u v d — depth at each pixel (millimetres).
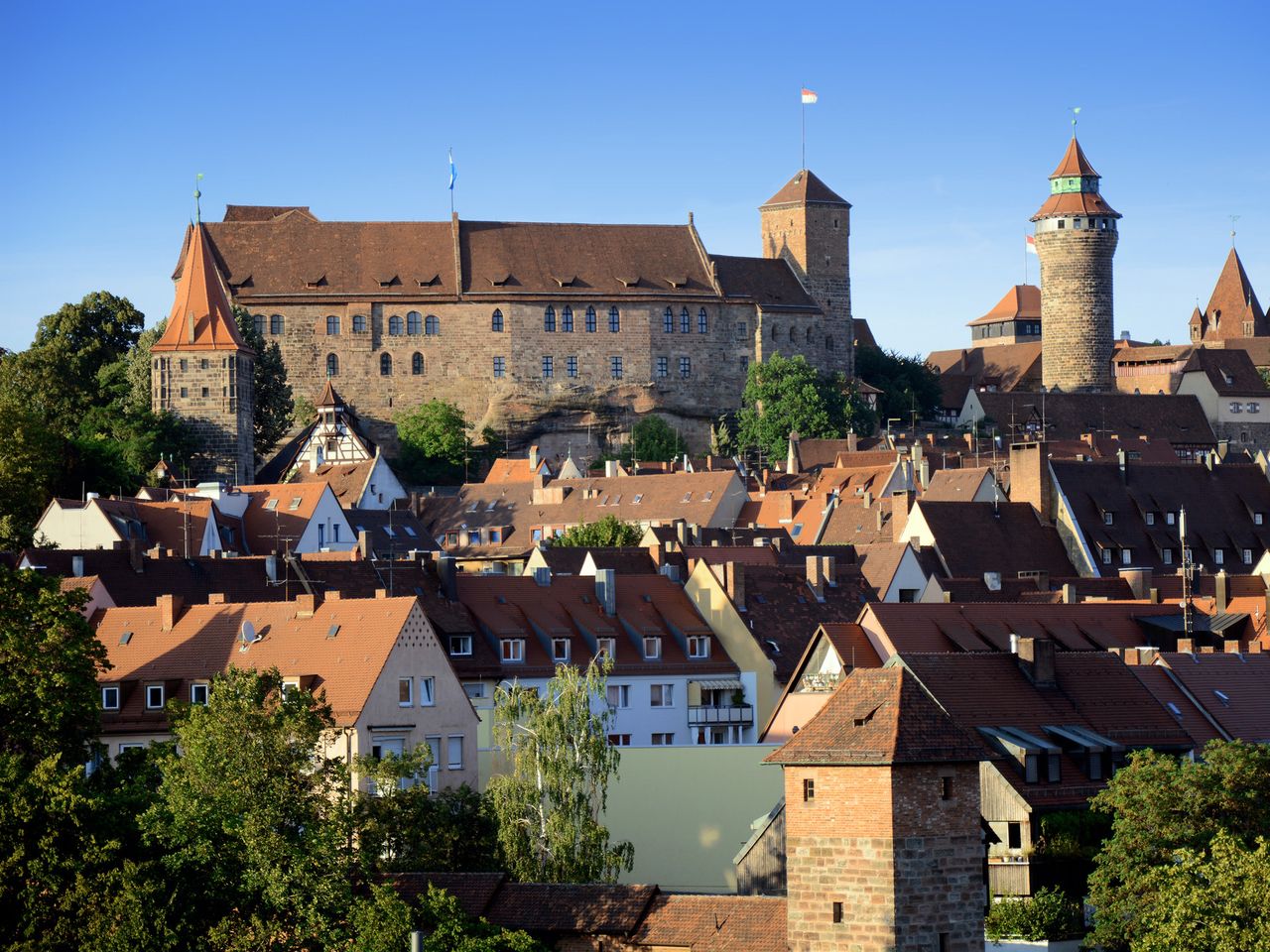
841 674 113188
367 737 106562
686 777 104500
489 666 126500
